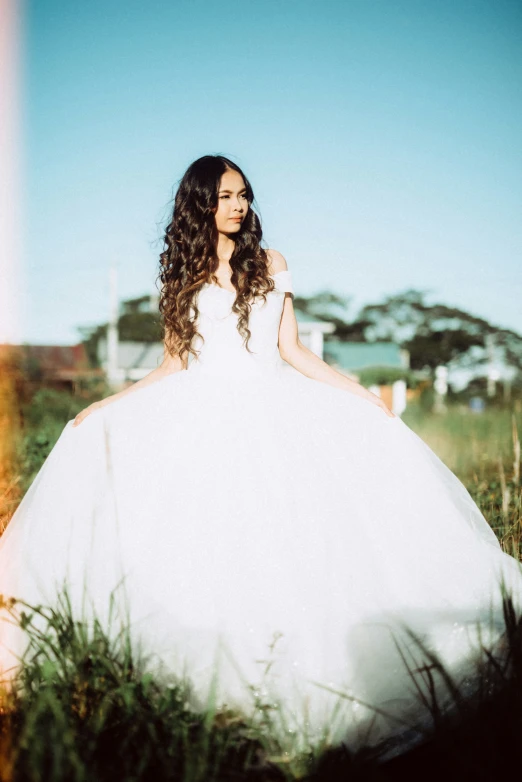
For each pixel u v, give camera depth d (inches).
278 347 148.5
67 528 120.6
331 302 2357.3
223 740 91.0
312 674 100.3
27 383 488.7
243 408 130.3
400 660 102.1
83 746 84.4
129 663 97.9
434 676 101.1
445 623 108.9
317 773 87.4
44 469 131.1
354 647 102.3
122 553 114.3
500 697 93.8
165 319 145.6
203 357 140.1
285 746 91.9
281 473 119.3
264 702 98.0
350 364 1736.0
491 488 229.1
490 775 84.7
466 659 104.6
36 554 118.9
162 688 100.1
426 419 686.5
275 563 110.0
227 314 140.0
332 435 127.4
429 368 2362.2
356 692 99.0
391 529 118.5
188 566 110.7
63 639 98.7
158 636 105.1
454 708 98.7
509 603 101.3
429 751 93.4
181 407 131.9
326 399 136.2
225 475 119.5
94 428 131.6
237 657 102.0
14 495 211.2
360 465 125.0
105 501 120.6
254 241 144.6
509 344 2330.2
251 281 140.3
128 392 139.3
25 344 490.6
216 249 145.6
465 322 2336.4
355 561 111.3
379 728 96.7
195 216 143.4
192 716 93.0
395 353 1769.2
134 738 86.4
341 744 93.0
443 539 121.0
